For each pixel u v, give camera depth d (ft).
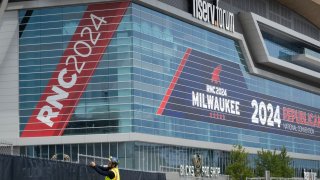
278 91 374.43
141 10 266.98
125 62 260.42
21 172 69.10
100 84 261.65
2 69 272.31
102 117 259.80
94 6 265.54
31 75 269.03
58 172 78.69
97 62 263.08
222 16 316.19
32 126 266.57
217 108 309.83
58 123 263.90
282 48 375.66
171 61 280.31
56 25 268.21
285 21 383.86
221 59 316.81
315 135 418.10
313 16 403.34
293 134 387.55
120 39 262.06
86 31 265.13
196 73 296.10
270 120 361.10
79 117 262.26
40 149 264.11
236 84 328.08
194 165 274.16
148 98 265.13
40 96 267.39
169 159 272.51
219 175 289.53
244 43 335.67
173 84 280.10
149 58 268.21
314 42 404.77
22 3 269.23
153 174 117.39
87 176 86.43
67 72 265.54
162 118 271.08
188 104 288.30
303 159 398.62
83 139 259.39
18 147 266.57
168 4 278.46
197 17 295.69
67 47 266.36
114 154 256.73
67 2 265.13
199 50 300.20
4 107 270.67
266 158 298.56
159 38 274.77
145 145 260.42
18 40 271.08
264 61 344.08
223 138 311.27
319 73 402.72
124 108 258.16
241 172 280.31
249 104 339.57
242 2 341.00
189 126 287.07
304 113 405.39
